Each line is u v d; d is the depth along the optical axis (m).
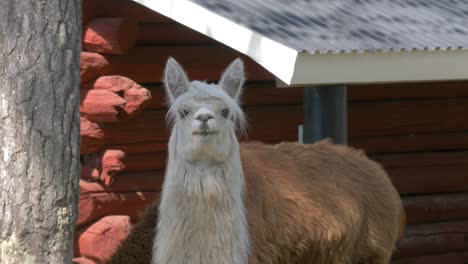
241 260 11.50
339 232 12.49
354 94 17.81
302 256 12.38
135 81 15.70
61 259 10.45
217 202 11.29
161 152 15.91
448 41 13.18
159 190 15.84
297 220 12.21
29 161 10.23
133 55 15.67
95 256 14.96
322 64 12.08
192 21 12.95
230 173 11.36
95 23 15.12
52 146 10.27
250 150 12.77
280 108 17.08
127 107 14.80
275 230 12.04
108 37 15.00
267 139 17.02
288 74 11.93
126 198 15.50
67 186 10.41
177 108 11.39
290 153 13.02
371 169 13.55
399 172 18.23
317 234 12.36
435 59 12.99
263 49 12.16
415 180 18.36
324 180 12.77
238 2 13.23
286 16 12.99
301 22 12.87
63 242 10.45
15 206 10.27
